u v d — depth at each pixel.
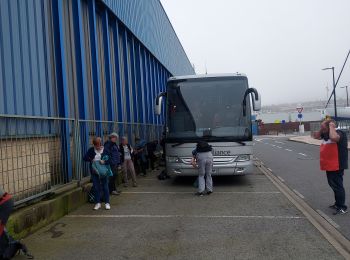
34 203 7.38
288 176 14.12
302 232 6.65
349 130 36.62
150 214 8.23
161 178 13.76
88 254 5.70
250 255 5.52
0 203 4.77
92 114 11.93
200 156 10.48
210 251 5.73
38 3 8.72
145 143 15.02
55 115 9.29
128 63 16.88
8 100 7.12
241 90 11.90
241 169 11.55
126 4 16.62
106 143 10.66
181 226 7.20
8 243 5.16
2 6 7.20
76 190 8.90
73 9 10.96
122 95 15.74
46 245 6.14
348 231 6.68
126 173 12.44
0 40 7.04
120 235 6.65
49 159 8.25
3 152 6.61
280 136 64.44
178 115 11.91
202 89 11.97
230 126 11.66
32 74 8.16
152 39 22.02
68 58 10.43
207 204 9.21
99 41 13.30
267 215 7.95
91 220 7.75
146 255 5.61
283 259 5.34
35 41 8.44
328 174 8.08
